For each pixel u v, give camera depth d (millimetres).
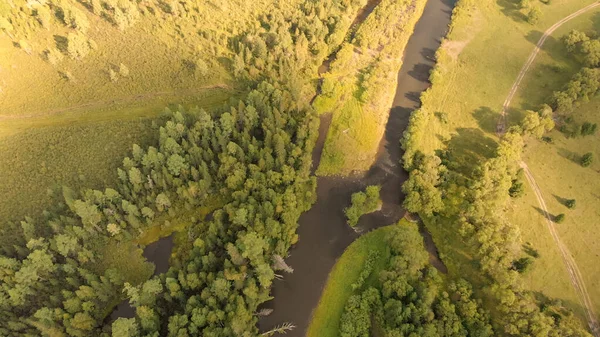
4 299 110375
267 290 113125
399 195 138750
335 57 176375
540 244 125688
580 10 191125
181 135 134750
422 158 139625
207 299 106188
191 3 171750
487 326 104375
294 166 137250
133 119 143375
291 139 145875
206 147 134250
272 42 167000
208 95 155625
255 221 118750
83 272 114938
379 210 135375
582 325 111250
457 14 190125
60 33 154000
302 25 174750
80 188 130500
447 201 131625
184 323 103375
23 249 117625
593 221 130250
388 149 150750
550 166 142750
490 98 163250
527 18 188000
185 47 161875
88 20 159250
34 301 114125
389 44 179500
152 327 105688
